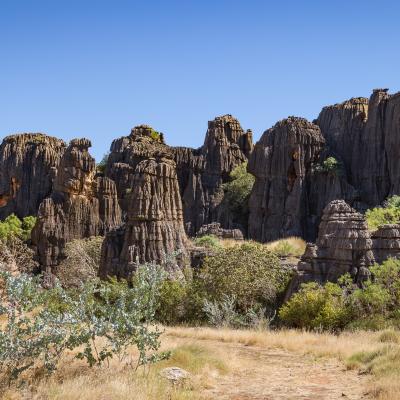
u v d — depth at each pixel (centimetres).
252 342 2200
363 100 8131
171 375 1363
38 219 7669
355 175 7669
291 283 3391
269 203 7756
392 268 2912
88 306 1369
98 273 4922
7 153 10794
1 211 10575
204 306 3441
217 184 9675
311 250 3344
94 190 8056
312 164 7738
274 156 7862
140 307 1370
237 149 9981
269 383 1462
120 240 4922
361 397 1279
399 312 2662
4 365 1253
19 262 5541
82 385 1162
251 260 3788
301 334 2408
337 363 1758
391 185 7138
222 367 1591
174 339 2089
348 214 3297
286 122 7925
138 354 1598
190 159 9900
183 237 4891
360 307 2791
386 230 3225
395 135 7131
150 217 4684
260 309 3069
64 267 5947
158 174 4822
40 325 1262
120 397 1103
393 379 1353
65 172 7831
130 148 9944
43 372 1273
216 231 6550
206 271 3772
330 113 8425
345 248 3200
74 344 1309
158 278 1412
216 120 10119
